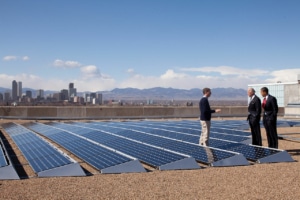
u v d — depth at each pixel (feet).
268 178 35.42
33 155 45.83
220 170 39.40
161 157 43.27
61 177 36.63
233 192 30.42
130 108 139.13
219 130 74.08
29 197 29.25
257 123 53.21
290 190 30.91
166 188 31.94
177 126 86.58
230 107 151.74
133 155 45.29
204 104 51.75
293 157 48.14
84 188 32.14
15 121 124.06
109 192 30.76
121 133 68.90
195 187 32.22
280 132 80.28
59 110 132.57
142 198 28.86
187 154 45.83
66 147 54.13
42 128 86.38
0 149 49.21
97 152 47.14
